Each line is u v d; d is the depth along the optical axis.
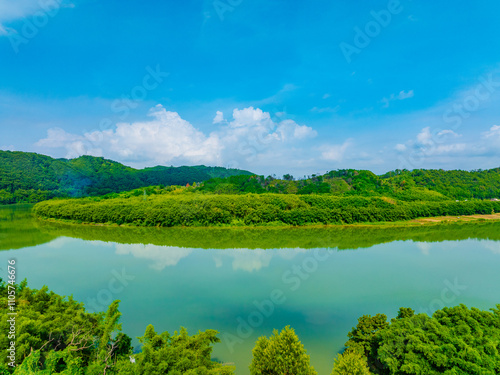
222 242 66.44
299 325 29.05
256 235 75.19
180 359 15.23
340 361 16.80
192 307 32.62
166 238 70.38
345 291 37.03
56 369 15.67
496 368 16.03
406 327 20.02
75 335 17.47
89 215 87.56
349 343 21.98
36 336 16.70
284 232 79.44
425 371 16.59
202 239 69.62
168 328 28.22
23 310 19.27
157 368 14.19
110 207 88.06
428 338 18.30
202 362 16.78
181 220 85.06
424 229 84.88
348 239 70.38
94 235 72.62
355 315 31.09
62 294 35.44
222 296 35.50
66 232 76.12
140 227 84.31
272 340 17.77
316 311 31.91
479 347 17.00
